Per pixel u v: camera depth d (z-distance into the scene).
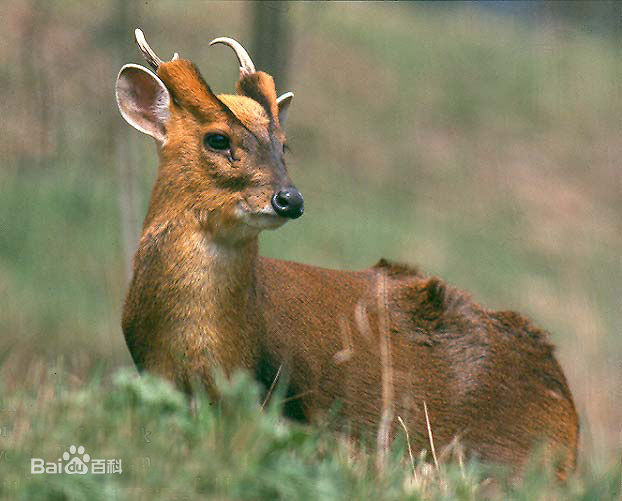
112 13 14.26
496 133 32.34
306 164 28.09
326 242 22.67
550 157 31.89
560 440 8.96
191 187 7.55
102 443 6.53
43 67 17.66
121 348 14.91
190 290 7.46
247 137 7.62
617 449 13.03
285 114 8.86
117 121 13.44
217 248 7.50
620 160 32.09
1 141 21.36
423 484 6.91
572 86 34.62
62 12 25.11
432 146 30.77
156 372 7.61
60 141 22.00
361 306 8.56
